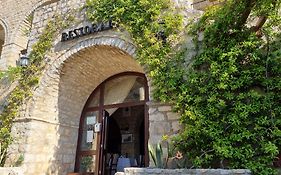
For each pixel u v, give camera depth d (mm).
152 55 4992
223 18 4398
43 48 6512
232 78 4102
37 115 5996
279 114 3738
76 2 6629
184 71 4660
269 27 4121
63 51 6223
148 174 3568
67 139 6746
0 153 5637
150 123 4688
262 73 3998
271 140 3670
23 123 5934
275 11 3979
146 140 5996
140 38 5266
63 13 6691
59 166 6363
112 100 7188
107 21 5855
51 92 6293
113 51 5926
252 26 4312
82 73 6727
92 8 6266
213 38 4508
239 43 4238
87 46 5930
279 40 4125
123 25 5555
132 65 6586
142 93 6859
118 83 7352
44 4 7172
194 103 4262
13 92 6391
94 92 7508
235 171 3328
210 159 3846
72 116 7027
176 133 4410
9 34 10203
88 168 6691
